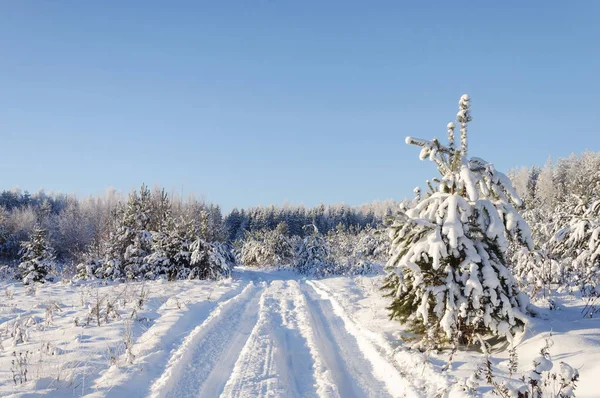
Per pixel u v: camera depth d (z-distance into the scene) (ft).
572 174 223.51
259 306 42.86
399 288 25.17
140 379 19.22
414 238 24.50
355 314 36.70
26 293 47.73
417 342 24.18
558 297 31.81
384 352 24.12
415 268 22.43
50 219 200.44
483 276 22.29
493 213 23.45
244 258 121.39
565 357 18.58
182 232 77.46
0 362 21.03
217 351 25.45
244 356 23.73
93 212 186.70
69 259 140.26
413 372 20.06
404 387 18.60
